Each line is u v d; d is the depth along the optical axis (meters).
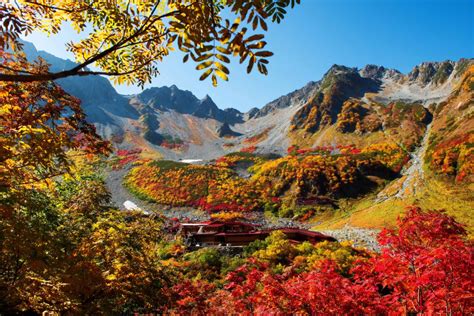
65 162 4.45
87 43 3.91
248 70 2.13
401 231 5.27
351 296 5.30
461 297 4.11
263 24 2.04
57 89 4.47
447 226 5.08
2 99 4.08
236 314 8.67
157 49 3.94
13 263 5.38
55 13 3.42
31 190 5.54
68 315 5.09
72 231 7.47
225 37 2.07
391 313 5.04
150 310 8.54
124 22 3.35
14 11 2.82
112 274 5.91
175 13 2.39
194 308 9.12
